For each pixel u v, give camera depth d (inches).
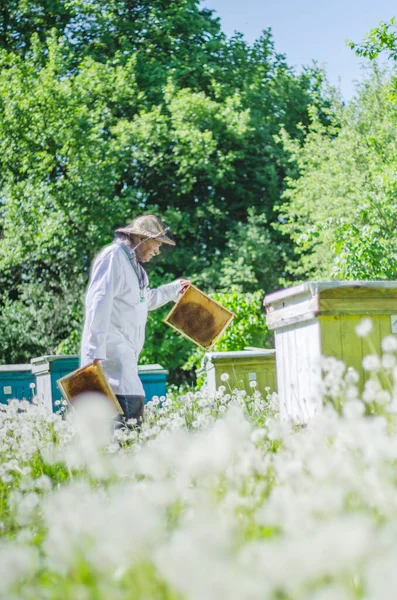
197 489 120.6
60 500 99.3
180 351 909.2
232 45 1064.8
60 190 901.2
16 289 979.9
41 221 879.7
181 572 61.1
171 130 962.1
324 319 234.8
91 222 886.4
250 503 112.0
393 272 573.6
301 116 1077.1
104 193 902.4
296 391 250.1
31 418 272.5
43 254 895.7
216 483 122.2
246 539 99.0
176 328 276.7
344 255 573.0
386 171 649.6
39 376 468.1
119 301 252.5
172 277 933.8
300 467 110.7
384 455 105.9
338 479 103.7
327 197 837.2
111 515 76.1
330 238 646.5
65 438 199.3
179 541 65.3
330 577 70.1
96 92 936.3
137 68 1003.9
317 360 162.4
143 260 261.6
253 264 935.7
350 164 855.1
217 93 959.0
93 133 899.4
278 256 962.7
